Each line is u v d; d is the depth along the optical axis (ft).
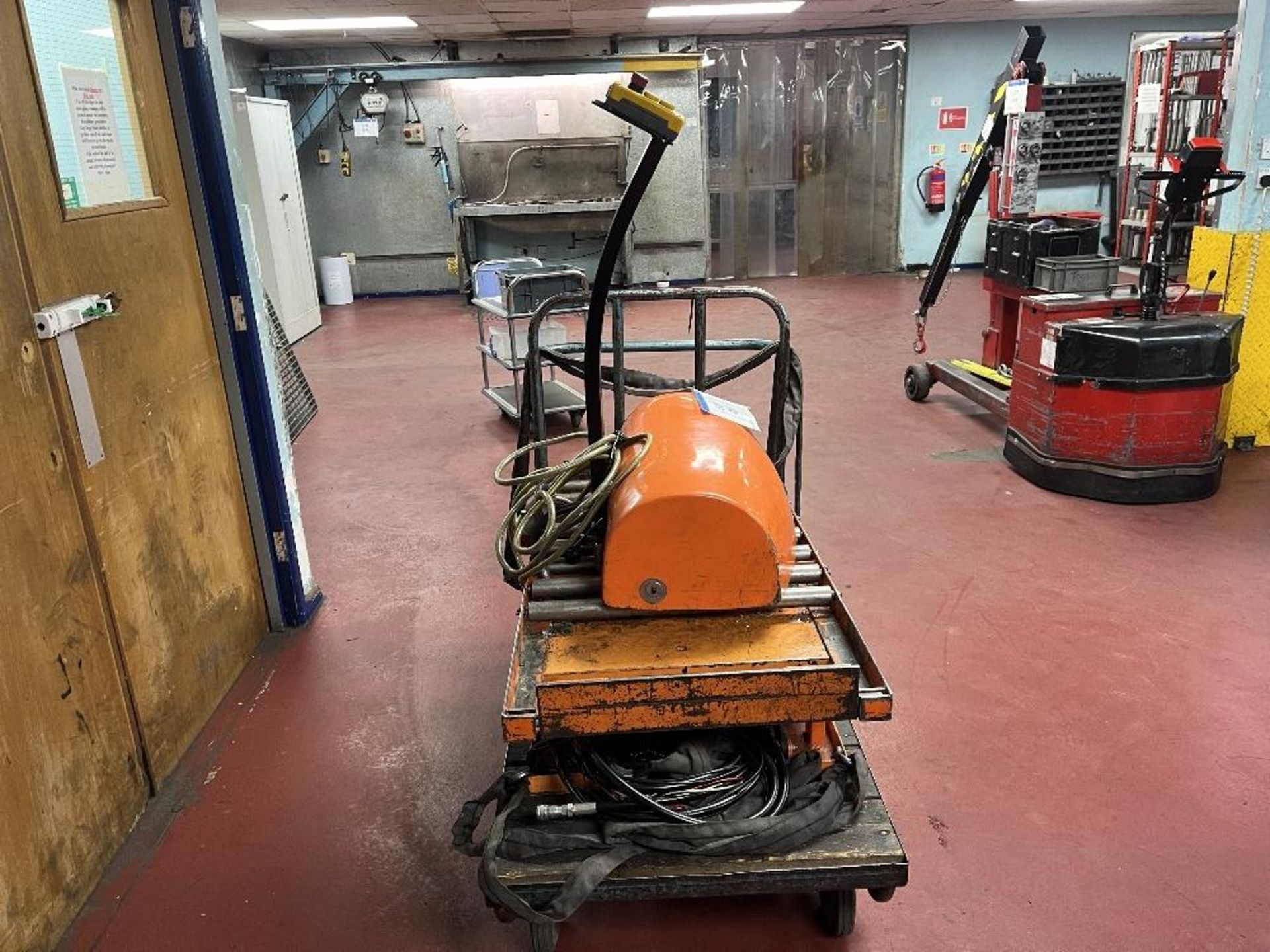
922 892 5.65
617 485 5.43
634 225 30.12
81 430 5.85
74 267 5.91
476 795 6.73
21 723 5.16
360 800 6.72
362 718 7.71
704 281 31.09
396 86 29.17
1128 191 27.37
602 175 29.22
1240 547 10.13
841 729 5.95
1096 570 9.70
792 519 5.96
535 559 5.53
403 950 5.42
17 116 5.36
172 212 7.42
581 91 28.45
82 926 5.63
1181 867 5.74
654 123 5.22
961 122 30.81
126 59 6.86
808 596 5.32
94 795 5.95
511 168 28.84
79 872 5.76
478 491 12.98
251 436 8.52
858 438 14.55
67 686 5.65
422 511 12.28
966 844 5.99
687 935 5.48
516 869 4.95
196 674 7.55
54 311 5.53
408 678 8.29
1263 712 7.21
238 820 6.54
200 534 7.69
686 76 28.94
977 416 15.55
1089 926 5.34
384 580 10.27
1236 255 12.51
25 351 5.33
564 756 5.44
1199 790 6.39
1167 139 23.98
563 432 15.69
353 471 14.03
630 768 5.38
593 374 6.15
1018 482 12.41
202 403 7.86
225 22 22.85
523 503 6.06
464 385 19.07
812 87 30.07
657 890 4.90
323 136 29.58
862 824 5.16
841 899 5.24
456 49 28.94
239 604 8.47
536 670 5.00
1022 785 6.51
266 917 5.69
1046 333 11.66
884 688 4.79
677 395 6.42
